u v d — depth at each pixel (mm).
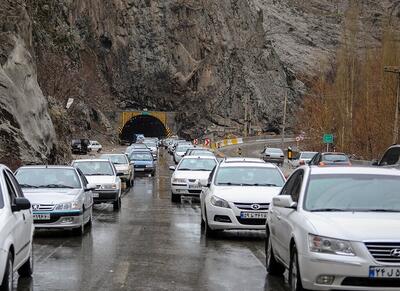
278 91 170250
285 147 123438
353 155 71062
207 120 154250
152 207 27266
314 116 96750
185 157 31828
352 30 81188
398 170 11742
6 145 40625
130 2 154375
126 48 151375
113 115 143750
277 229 12023
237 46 169125
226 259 14492
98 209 26453
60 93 88750
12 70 47812
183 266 13570
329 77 124188
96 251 15469
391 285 9117
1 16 53938
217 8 168875
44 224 17328
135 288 11352
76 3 140250
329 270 9242
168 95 154500
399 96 63125
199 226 20672
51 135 50625
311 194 11109
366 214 10281
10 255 10000
